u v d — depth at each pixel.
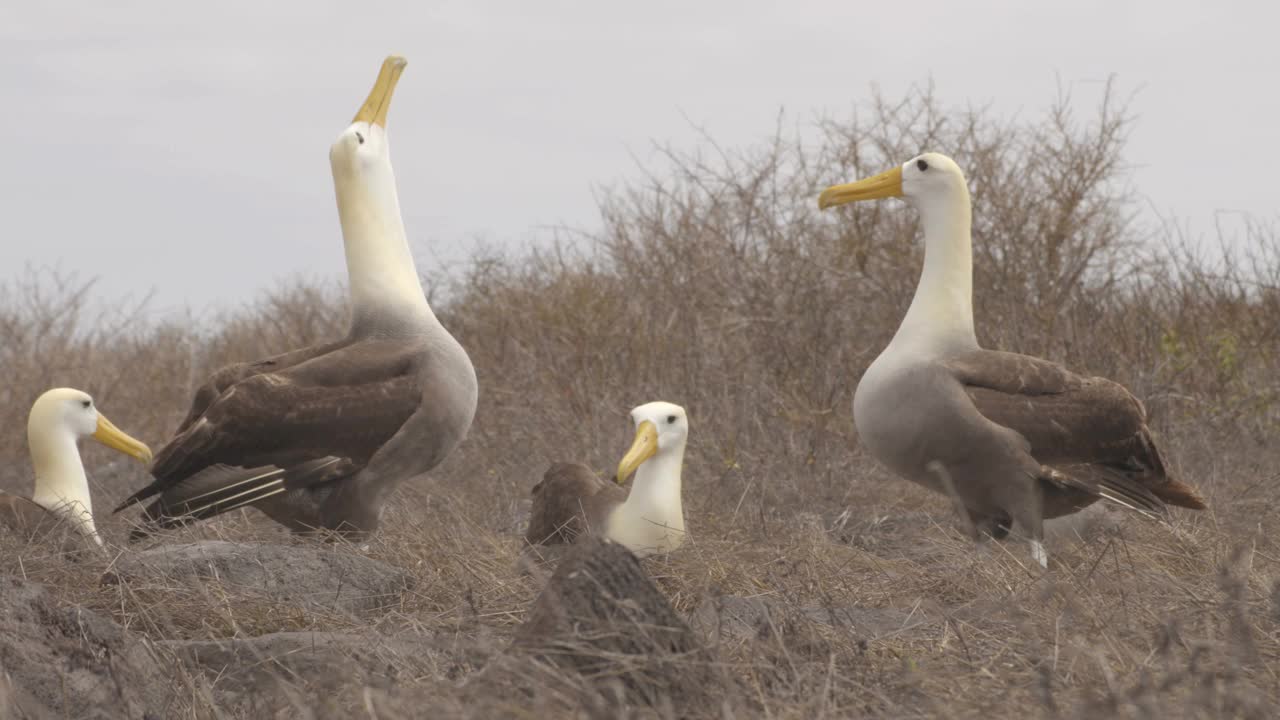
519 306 19.81
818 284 18.34
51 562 9.50
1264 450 15.36
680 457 10.67
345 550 10.12
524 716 5.56
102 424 12.91
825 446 15.59
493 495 15.06
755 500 13.53
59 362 23.06
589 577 6.66
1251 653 6.61
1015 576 9.25
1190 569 9.66
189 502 11.12
